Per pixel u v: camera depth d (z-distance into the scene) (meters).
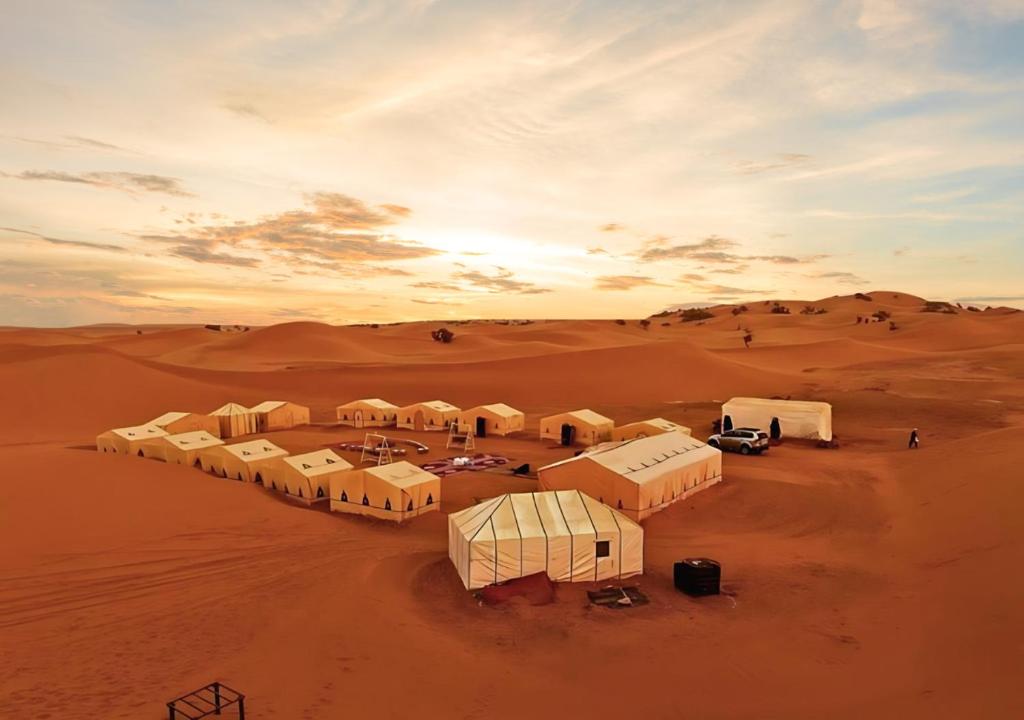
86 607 17.69
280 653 14.77
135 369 71.12
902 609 16.72
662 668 14.35
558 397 69.81
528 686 13.60
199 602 18.00
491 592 18.45
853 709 12.13
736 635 15.94
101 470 31.70
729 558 21.53
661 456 29.36
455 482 34.19
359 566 20.97
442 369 83.81
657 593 18.80
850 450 39.56
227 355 126.38
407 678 13.76
